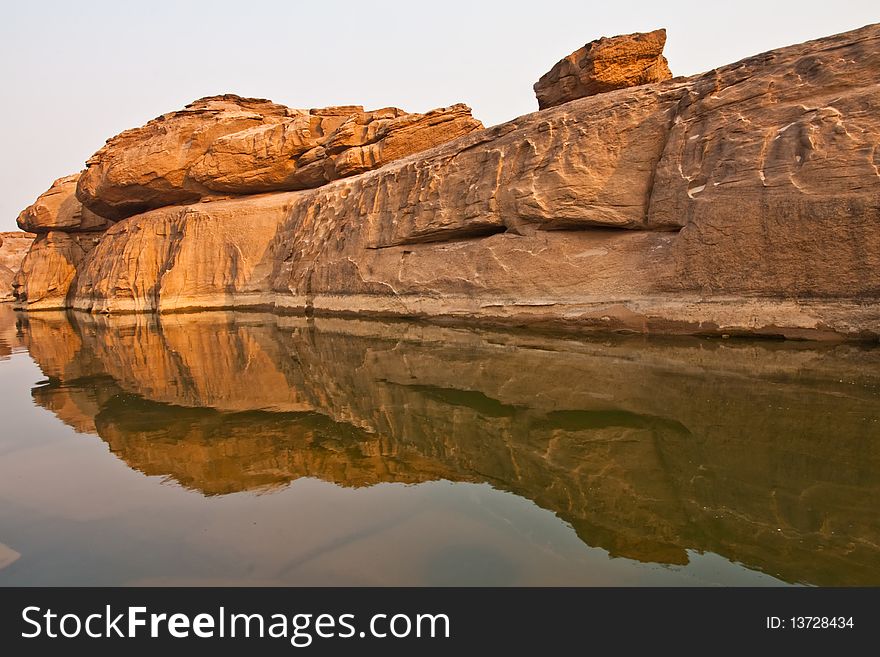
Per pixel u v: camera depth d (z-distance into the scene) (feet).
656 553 12.44
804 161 34.71
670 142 43.88
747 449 18.25
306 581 11.75
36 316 108.88
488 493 16.07
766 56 40.78
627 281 43.83
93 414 27.27
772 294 35.58
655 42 57.93
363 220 71.87
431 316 59.26
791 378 26.21
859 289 32.27
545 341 42.06
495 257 53.93
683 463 17.54
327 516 14.84
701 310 38.63
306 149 98.68
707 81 43.42
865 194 31.89
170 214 106.52
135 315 95.20
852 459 16.89
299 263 82.89
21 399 31.45
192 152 103.60
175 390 32.42
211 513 15.34
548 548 12.76
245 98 119.55
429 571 11.93
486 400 26.73
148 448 21.54
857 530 13.00
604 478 16.76
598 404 24.63
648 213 44.83
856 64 35.65
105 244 116.67
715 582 11.25
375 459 19.36
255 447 21.15
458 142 63.21
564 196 49.08
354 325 60.59
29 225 140.97
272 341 51.80
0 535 14.43
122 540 13.94
